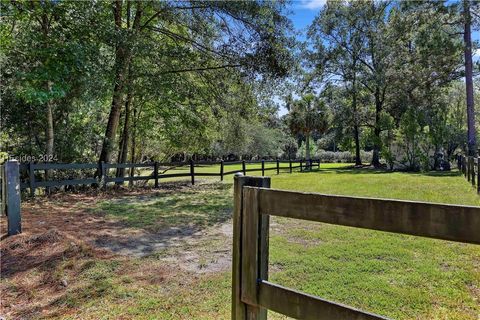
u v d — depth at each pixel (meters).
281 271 3.13
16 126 8.05
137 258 3.50
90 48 6.99
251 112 10.49
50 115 8.16
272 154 32.59
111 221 5.26
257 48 8.89
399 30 16.36
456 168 17.09
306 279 2.93
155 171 10.06
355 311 1.20
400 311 2.36
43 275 2.96
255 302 1.53
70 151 8.88
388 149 17.36
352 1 19.77
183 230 4.77
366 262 3.34
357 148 22.66
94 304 2.50
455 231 1.02
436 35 14.75
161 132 11.84
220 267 3.28
